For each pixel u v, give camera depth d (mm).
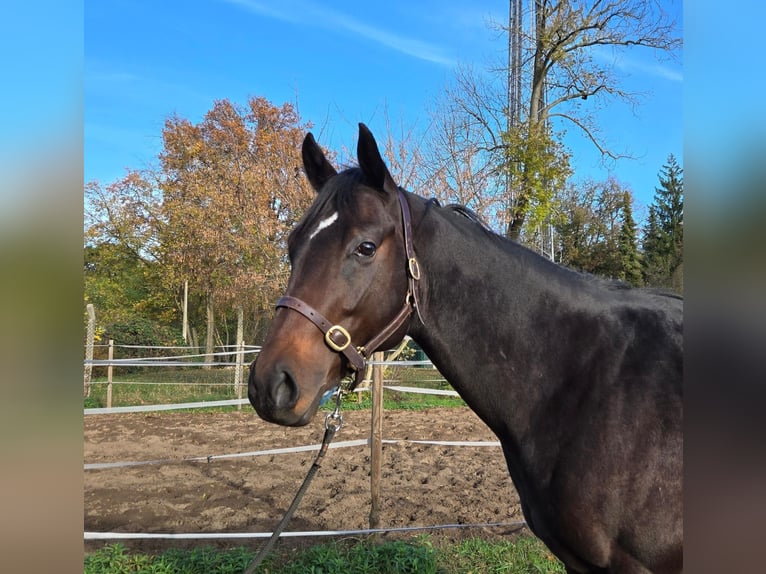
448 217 2002
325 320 1695
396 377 13250
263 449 7035
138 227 20547
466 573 3561
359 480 5660
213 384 12219
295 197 13008
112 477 5848
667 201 24859
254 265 14156
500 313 1891
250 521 4551
